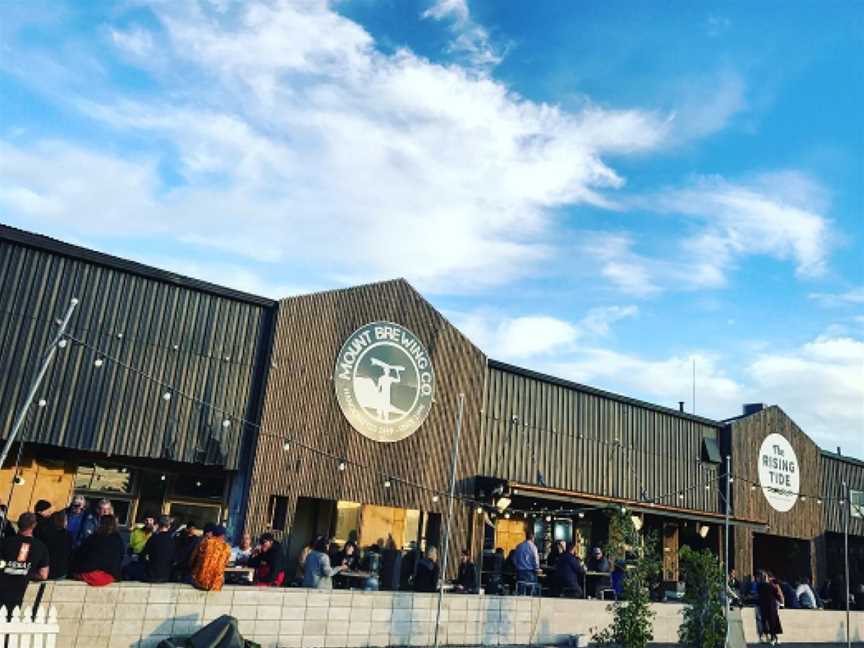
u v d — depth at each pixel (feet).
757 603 62.54
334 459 57.06
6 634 27.84
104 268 50.70
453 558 61.93
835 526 97.91
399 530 60.75
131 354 50.52
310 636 39.27
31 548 30.22
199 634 33.73
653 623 53.98
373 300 61.41
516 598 47.44
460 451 64.39
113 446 48.80
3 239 47.42
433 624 43.75
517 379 71.15
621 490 76.59
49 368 47.50
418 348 63.26
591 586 59.36
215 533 37.40
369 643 41.24
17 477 47.78
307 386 56.49
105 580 33.30
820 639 65.16
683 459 83.41
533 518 72.18
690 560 47.75
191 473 55.47
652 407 81.51
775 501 90.74
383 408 60.18
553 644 48.49
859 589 85.61
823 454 100.01
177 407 51.62
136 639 33.83
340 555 53.11
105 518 34.53
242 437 53.83
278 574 44.14
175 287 53.21
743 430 89.35
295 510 54.80
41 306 48.01
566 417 74.18
